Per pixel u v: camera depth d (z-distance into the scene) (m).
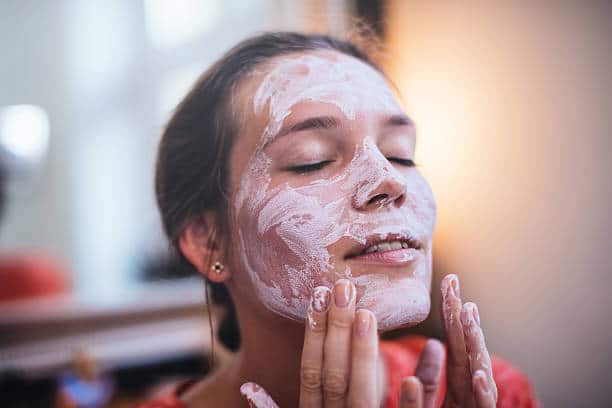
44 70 2.76
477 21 1.20
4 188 2.53
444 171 1.16
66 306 1.91
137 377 1.76
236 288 0.70
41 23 2.74
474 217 1.18
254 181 0.64
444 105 1.17
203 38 2.13
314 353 0.55
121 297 1.97
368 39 0.88
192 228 0.72
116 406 1.65
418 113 1.14
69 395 1.58
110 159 2.71
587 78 1.12
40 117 2.54
